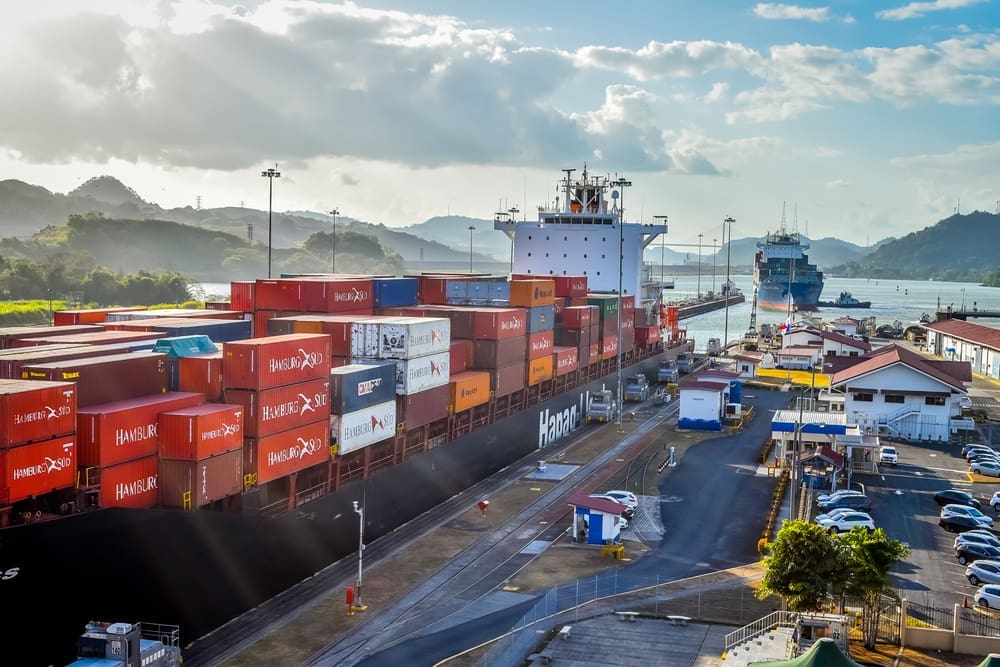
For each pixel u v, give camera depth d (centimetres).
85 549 2905
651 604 3897
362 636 3497
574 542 4750
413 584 4084
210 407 3575
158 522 3145
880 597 3762
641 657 3353
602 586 4112
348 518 4412
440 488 5434
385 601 3866
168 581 3238
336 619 3656
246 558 3628
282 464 3881
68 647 2911
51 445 2923
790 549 3509
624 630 3619
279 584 3906
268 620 3628
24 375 3288
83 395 3347
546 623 3675
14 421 2778
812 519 5150
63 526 2822
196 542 3328
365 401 4531
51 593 2814
